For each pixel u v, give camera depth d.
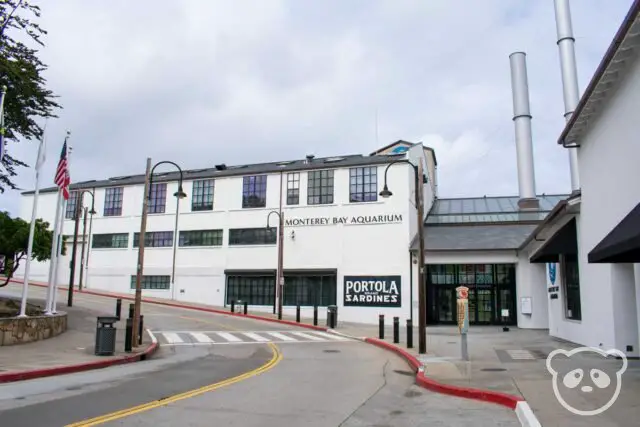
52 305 23.89
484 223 36.22
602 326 16.14
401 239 34.53
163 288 41.66
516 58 42.22
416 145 37.47
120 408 8.73
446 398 10.50
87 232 45.75
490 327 31.03
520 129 40.91
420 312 17.53
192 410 8.80
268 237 38.59
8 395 9.59
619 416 7.75
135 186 44.53
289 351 19.02
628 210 13.20
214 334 24.44
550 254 19.66
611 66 12.91
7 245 23.78
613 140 14.12
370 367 15.20
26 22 22.92
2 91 20.44
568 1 36.41
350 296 35.03
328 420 8.39
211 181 41.44
